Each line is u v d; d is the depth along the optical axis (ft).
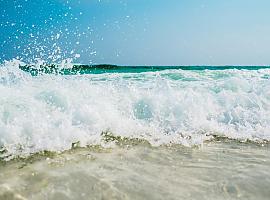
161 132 10.95
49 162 7.80
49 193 6.08
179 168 7.76
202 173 7.43
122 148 9.29
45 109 10.94
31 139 9.09
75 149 8.93
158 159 8.45
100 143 9.57
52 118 10.41
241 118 12.50
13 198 5.81
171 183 6.77
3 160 7.83
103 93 13.41
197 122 11.89
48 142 9.06
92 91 13.37
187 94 13.99
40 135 9.32
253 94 14.39
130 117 11.83
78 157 8.27
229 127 11.73
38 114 10.44
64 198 5.93
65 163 7.77
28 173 7.02
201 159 8.54
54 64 15.85
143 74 29.84
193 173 7.42
